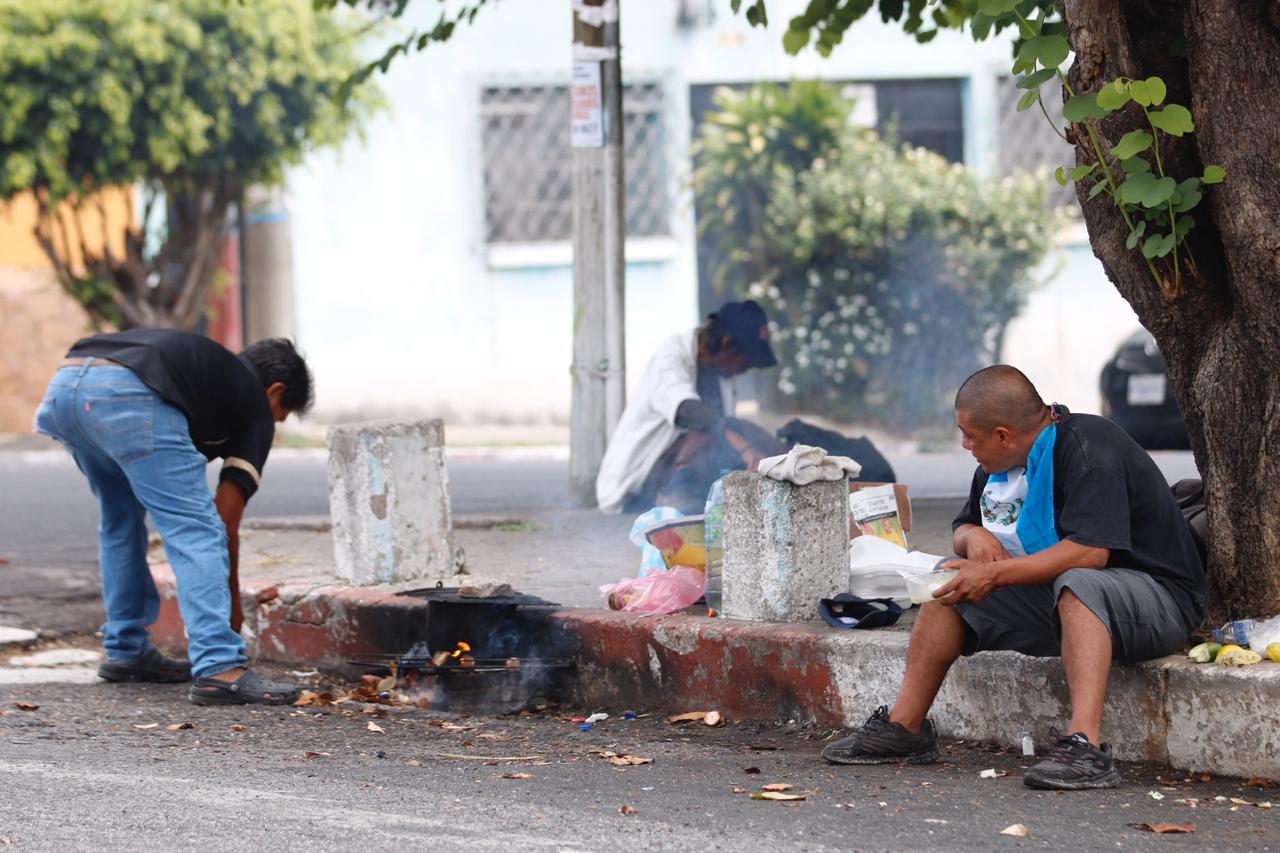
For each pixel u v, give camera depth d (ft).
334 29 116.67
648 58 128.77
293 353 42.57
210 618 38.81
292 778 29.22
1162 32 32.68
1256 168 30.30
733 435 52.19
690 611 39.27
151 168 116.88
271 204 127.13
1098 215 33.17
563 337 130.21
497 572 48.24
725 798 27.43
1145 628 28.60
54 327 134.31
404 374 129.08
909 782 28.60
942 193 117.29
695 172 123.34
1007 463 30.40
